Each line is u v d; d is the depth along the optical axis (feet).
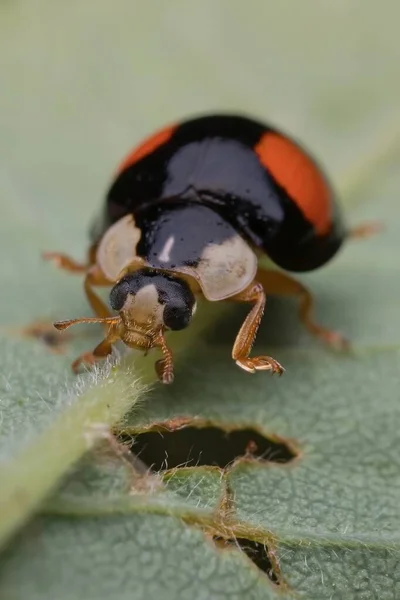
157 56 0.18
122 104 0.18
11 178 0.16
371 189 0.17
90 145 0.17
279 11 0.19
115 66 0.18
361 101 0.18
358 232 0.15
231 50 0.18
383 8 0.19
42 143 0.17
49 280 0.15
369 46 0.18
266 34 0.19
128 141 0.17
